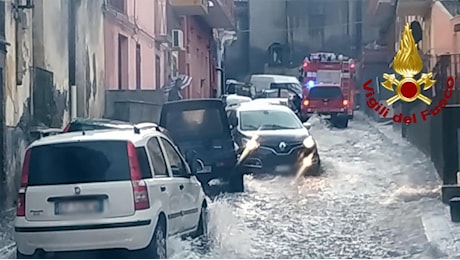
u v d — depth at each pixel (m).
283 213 12.95
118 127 10.02
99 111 19.55
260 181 16.94
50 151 8.46
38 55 15.00
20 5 13.65
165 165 9.40
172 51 29.81
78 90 17.84
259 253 9.83
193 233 10.21
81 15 17.95
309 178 17.38
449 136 14.44
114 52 20.95
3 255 9.29
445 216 11.78
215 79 40.94
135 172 8.40
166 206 8.89
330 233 11.17
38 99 15.05
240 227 11.62
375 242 10.44
